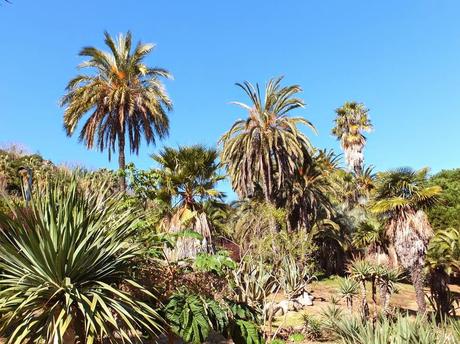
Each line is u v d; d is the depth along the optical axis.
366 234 22.83
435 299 18.50
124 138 21.41
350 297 16.62
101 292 5.42
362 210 33.06
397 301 24.19
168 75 22.78
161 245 7.23
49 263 5.14
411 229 17.77
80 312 5.41
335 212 32.47
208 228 16.02
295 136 27.66
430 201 18.08
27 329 4.80
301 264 15.33
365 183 44.78
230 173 28.55
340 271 31.39
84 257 5.35
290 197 30.05
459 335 4.84
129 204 8.76
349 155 46.62
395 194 18.64
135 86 22.11
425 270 18.73
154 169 15.34
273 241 15.22
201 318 6.02
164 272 6.59
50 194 5.61
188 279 6.72
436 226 31.08
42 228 5.15
